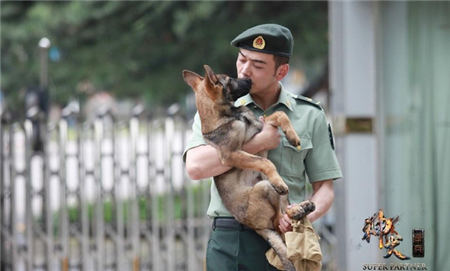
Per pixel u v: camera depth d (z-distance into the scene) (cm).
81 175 1209
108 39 2064
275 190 596
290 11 1969
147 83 2094
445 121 960
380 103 1098
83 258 1216
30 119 1167
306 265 603
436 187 970
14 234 1163
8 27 2042
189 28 1958
